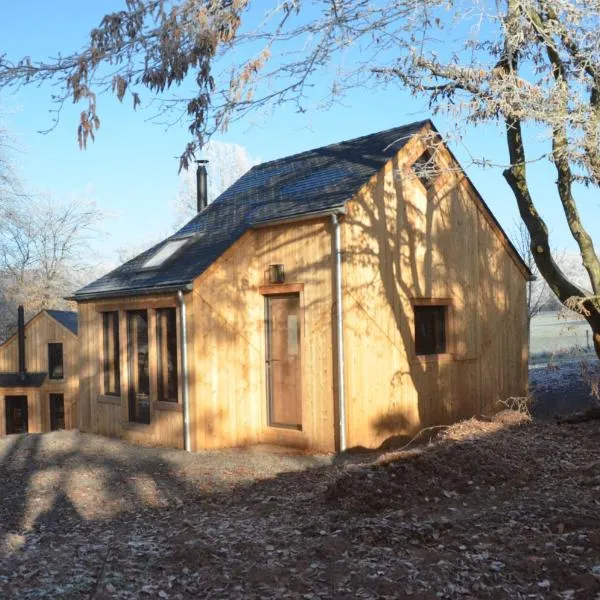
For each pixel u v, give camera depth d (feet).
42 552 21.83
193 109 25.54
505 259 51.24
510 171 36.14
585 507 23.77
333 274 39.78
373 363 40.98
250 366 43.68
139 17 23.44
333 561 20.17
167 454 40.16
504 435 33.78
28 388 75.72
